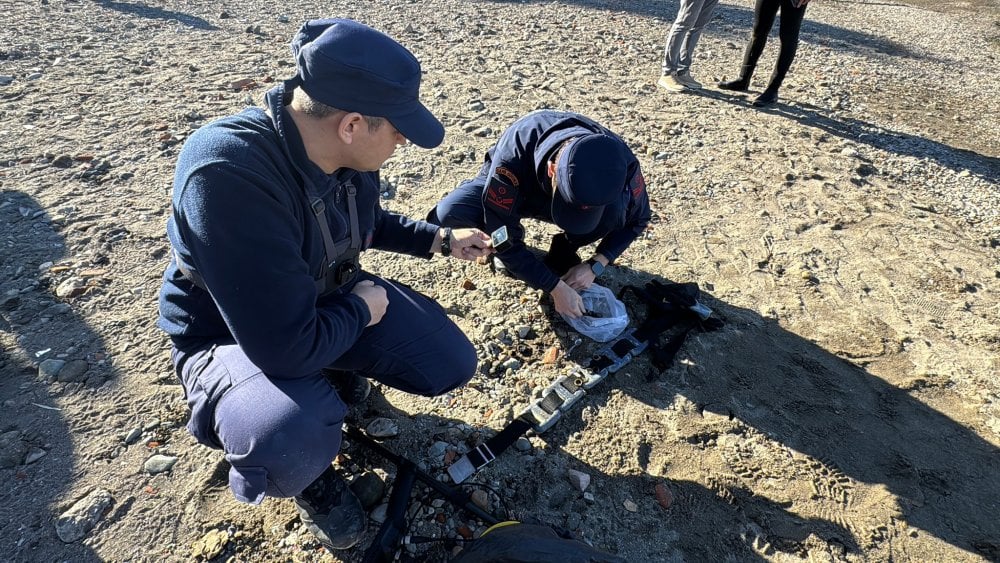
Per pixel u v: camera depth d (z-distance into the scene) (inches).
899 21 344.8
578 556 64.5
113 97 178.7
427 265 126.6
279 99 57.6
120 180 142.9
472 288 121.9
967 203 161.2
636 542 83.7
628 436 96.7
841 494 90.6
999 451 97.7
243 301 57.9
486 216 102.0
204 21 250.7
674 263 132.3
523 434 95.1
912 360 112.6
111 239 124.6
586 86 210.5
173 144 158.1
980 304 125.8
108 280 115.1
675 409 101.3
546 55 236.4
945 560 83.6
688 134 183.9
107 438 89.4
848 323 119.8
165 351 102.5
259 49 223.5
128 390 95.9
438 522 83.4
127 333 105.0
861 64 262.5
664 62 212.8
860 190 162.7
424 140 59.8
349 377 94.6
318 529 76.7
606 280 125.8
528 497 87.7
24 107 168.9
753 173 165.9
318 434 67.4
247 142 57.1
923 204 158.7
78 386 95.7
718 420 100.0
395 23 263.4
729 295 124.9
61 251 120.6
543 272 104.3
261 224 56.4
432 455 91.5
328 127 57.4
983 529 87.4
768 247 138.9
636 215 109.0
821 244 140.8
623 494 89.0
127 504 82.0
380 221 87.2
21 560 75.5
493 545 67.9
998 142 197.0
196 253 57.0
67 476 84.2
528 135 101.7
